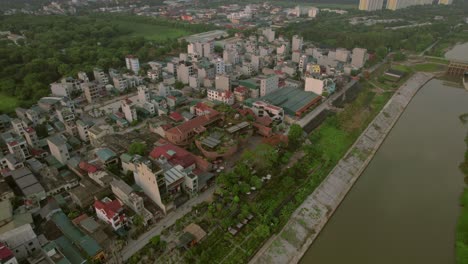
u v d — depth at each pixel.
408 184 167.12
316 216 141.00
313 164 171.62
